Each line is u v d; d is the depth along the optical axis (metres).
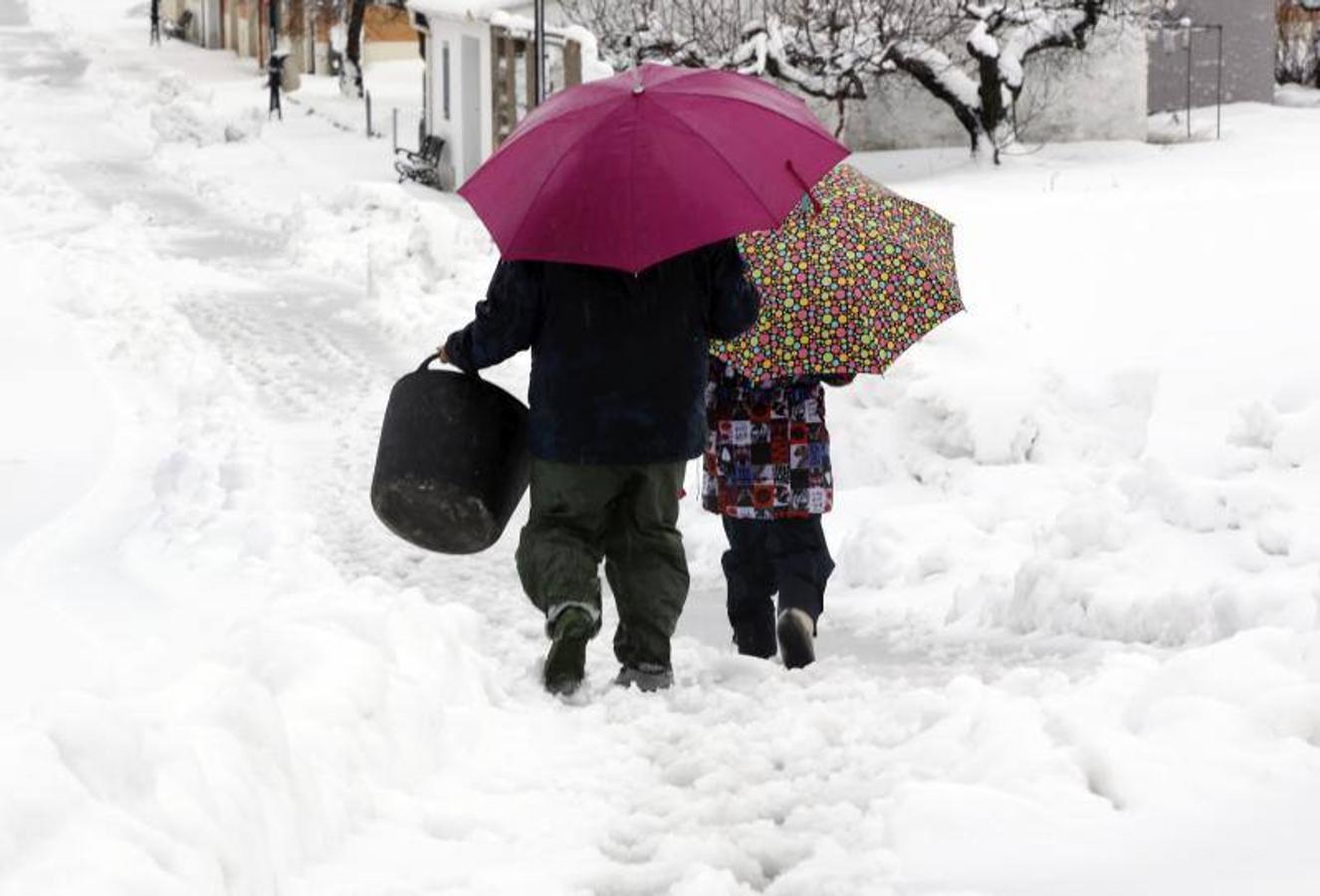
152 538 18.84
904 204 13.30
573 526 11.58
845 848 7.86
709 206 10.73
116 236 50.16
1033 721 8.90
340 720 8.73
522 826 8.47
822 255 12.66
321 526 20.02
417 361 31.28
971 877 7.18
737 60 62.59
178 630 14.73
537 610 16.14
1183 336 31.53
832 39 63.12
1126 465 20.81
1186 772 7.89
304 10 113.06
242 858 6.82
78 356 31.62
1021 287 35.44
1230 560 15.21
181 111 81.00
